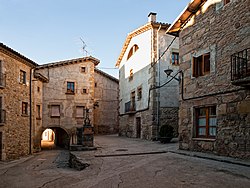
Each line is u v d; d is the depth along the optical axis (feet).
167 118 50.80
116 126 97.25
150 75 52.19
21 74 51.16
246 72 20.25
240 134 21.86
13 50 44.91
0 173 30.96
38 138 60.75
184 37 31.91
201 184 15.12
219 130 24.44
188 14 30.48
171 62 52.75
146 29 55.06
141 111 56.59
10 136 45.27
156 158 25.55
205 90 27.02
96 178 18.84
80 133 39.32
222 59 24.68
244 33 22.16
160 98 50.96
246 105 21.39
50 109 65.00
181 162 22.48
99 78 93.91
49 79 65.57
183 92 31.27
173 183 15.71
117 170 20.83
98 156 28.32
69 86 68.03
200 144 27.40
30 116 54.39
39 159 45.37
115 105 98.37
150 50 52.80
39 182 21.22
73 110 67.31
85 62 70.18
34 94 56.95
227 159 21.75
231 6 23.91
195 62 29.53
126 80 70.49
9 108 45.06
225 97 23.94
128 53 69.05
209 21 27.02
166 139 41.63
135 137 60.49
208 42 26.96
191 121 29.25
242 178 15.87
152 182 16.30
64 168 30.71
